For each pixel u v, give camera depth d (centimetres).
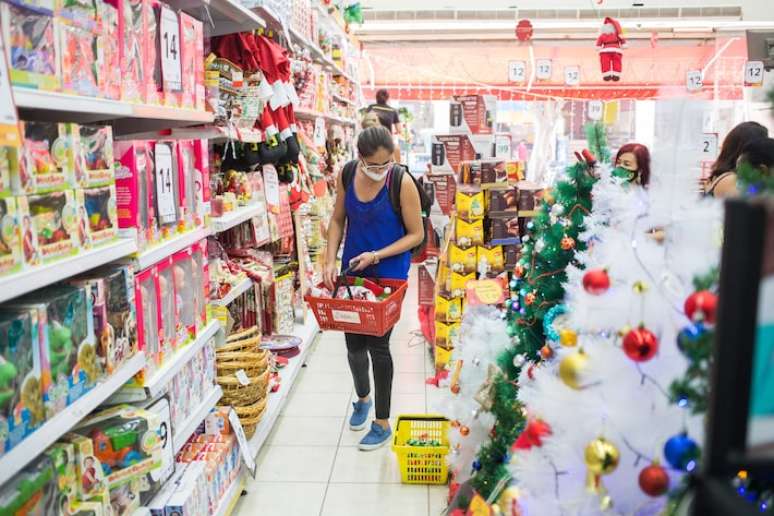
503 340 241
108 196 183
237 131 329
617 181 194
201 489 234
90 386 171
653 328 125
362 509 285
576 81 1111
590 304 131
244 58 360
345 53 802
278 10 395
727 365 74
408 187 332
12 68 138
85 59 170
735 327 73
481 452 228
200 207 262
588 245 199
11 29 137
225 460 269
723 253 74
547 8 1040
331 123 750
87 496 172
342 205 354
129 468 182
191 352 240
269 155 390
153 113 213
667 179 133
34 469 151
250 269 402
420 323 557
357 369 357
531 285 227
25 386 142
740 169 129
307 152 552
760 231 72
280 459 332
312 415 388
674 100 134
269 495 297
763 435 75
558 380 140
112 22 186
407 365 485
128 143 195
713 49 1163
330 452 340
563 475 137
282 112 399
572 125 1224
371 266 339
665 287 126
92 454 173
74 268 158
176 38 237
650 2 1009
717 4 1005
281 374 409
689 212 128
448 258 443
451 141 545
